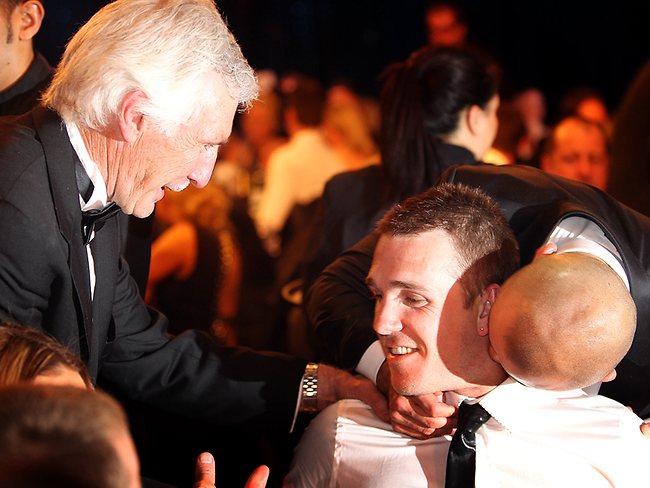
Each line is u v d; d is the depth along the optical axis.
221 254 4.05
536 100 5.95
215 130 1.79
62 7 8.23
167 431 2.42
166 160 1.79
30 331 1.44
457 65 2.56
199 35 1.75
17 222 1.71
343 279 2.23
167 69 1.72
